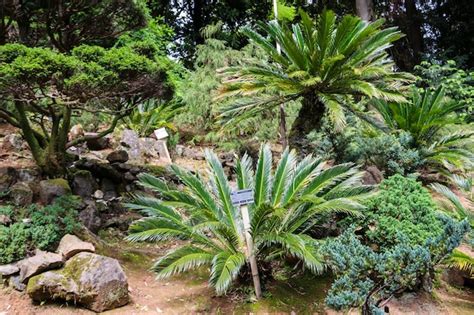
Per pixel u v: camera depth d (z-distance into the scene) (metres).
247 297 2.70
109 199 4.00
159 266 2.54
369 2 8.23
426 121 5.42
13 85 2.48
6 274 2.46
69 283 2.40
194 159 5.88
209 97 6.24
